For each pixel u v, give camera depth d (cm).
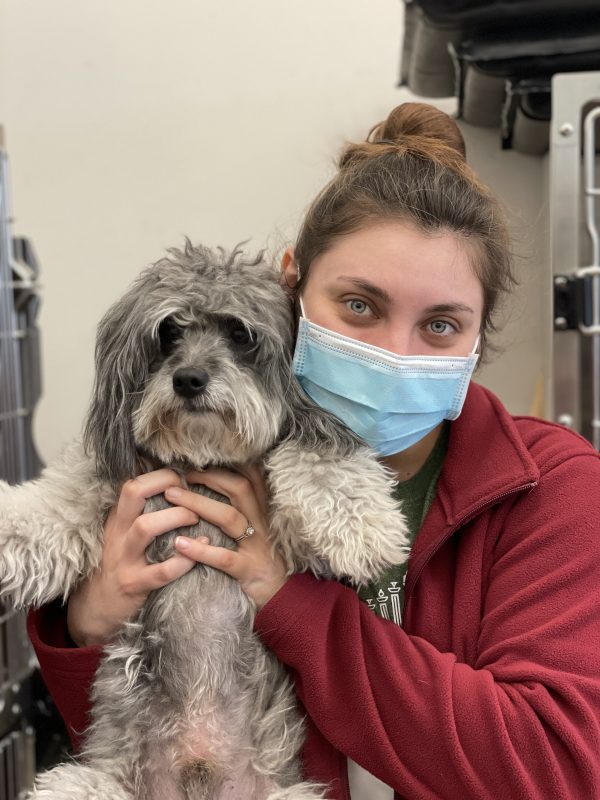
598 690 116
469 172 151
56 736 280
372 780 141
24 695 258
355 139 317
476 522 143
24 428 279
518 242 204
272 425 153
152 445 156
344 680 127
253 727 148
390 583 148
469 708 117
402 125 173
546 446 151
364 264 138
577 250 229
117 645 149
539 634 123
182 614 148
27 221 346
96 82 338
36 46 339
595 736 113
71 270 345
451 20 237
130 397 157
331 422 154
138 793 145
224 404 147
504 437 149
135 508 149
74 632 154
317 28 319
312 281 150
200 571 150
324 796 141
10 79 342
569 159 227
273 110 325
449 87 291
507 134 288
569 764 113
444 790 117
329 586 138
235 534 148
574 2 231
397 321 141
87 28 335
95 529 155
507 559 137
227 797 145
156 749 147
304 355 153
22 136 344
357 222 141
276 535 150
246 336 158
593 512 134
